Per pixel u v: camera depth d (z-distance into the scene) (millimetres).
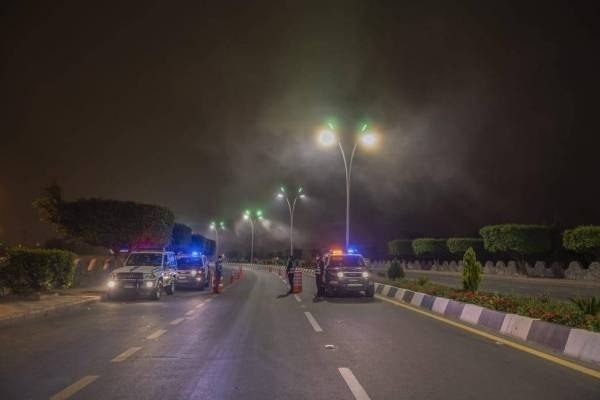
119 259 38750
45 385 8242
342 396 7582
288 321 16297
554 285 34344
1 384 8312
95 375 8930
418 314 17906
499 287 32125
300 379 8602
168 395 7668
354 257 26266
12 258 22438
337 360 10125
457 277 46969
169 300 25219
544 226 45594
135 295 25797
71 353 10977
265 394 7703
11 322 16031
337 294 27109
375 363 9820
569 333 10688
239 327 15016
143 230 39062
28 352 11102
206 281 33500
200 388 8062
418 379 8562
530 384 8227
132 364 9844
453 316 16812
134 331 14312
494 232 47312
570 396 7555
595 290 29078
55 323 16094
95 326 15391
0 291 22031
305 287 35688
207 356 10617
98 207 37938
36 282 23047
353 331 13945
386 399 7422
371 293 25438
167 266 27766
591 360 9734
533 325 12062
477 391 7828
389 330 14055
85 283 31484
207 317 17719
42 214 37688
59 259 24672
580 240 38375
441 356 10453
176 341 12547
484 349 11180
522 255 47812
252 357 10484
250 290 32625
